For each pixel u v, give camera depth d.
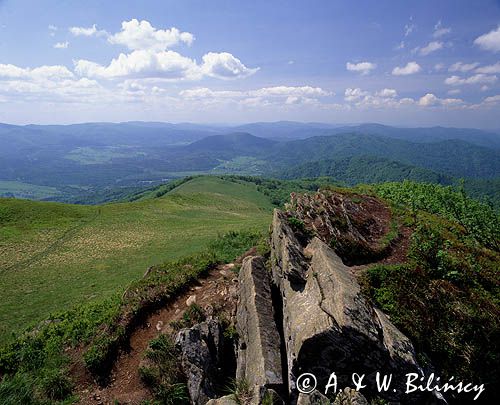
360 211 26.64
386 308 16.72
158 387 15.57
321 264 17.28
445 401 13.62
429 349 15.81
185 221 61.53
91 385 16.14
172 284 21.70
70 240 48.41
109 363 17.12
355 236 22.55
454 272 19.53
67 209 65.31
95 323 19.67
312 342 13.08
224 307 20.02
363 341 13.02
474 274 20.36
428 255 21.22
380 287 18.00
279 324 17.47
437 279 19.31
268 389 12.88
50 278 33.53
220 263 25.66
